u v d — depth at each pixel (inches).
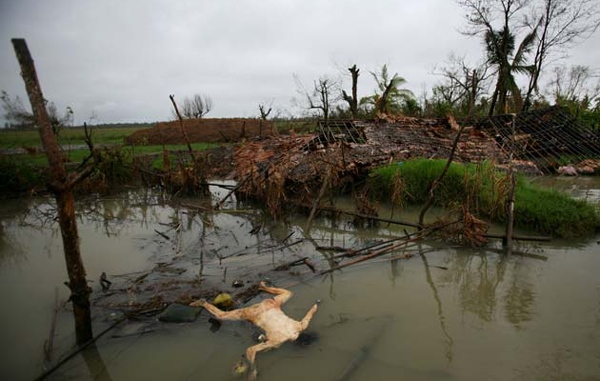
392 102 902.4
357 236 279.0
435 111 864.3
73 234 134.3
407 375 124.3
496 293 180.7
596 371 123.4
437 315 161.9
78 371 130.4
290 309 169.6
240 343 143.6
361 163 384.5
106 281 196.1
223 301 168.1
